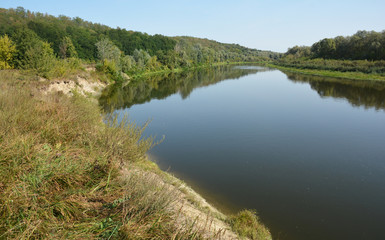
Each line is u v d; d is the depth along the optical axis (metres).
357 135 14.27
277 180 9.10
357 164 10.55
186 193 6.70
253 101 25.22
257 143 13.14
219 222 5.52
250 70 80.75
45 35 62.53
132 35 96.00
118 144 5.36
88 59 64.19
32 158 3.33
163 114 20.06
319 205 7.55
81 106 8.38
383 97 25.67
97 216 2.88
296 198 7.91
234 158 11.11
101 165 4.11
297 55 109.50
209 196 7.77
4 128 4.00
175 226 3.37
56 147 4.09
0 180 2.75
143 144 6.28
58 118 5.57
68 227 2.56
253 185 8.67
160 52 80.75
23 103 5.89
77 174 3.47
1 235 2.19
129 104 24.27
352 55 70.94
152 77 57.22
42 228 2.41
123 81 46.44
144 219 3.07
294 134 14.60
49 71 21.22
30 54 20.34
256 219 6.39
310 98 26.20
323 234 6.24
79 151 4.31
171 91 34.00
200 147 12.44
